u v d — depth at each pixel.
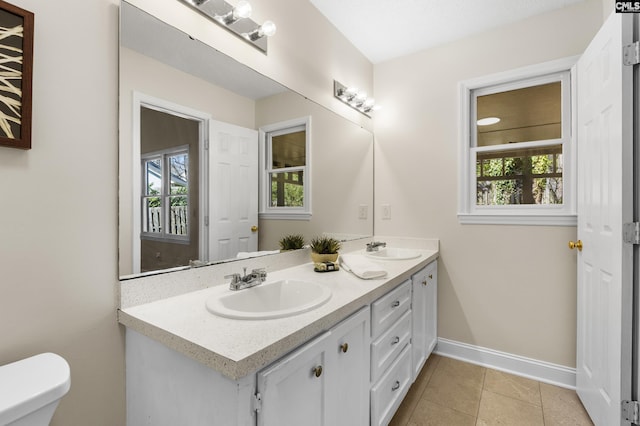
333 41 2.27
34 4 0.90
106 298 1.07
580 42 2.00
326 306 1.15
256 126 1.65
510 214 2.21
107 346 1.07
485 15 2.13
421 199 2.56
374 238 2.78
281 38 1.82
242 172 1.57
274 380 0.86
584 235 1.82
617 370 1.40
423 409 1.81
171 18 1.26
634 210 1.36
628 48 1.35
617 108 1.40
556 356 2.09
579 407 1.83
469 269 2.37
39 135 0.91
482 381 2.10
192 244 1.33
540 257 2.13
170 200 1.25
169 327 0.95
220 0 1.41
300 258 1.96
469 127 2.40
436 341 2.46
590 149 1.72
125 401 1.12
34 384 0.77
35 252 0.91
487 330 2.31
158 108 1.21
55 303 0.95
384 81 2.76
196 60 1.35
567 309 2.05
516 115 2.28
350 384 1.25
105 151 1.06
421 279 2.07
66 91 0.97
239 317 1.01
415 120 2.59
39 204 0.91
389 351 1.58
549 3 2.01
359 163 2.58
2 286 0.85
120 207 1.10
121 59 1.10
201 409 0.87
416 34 2.36
